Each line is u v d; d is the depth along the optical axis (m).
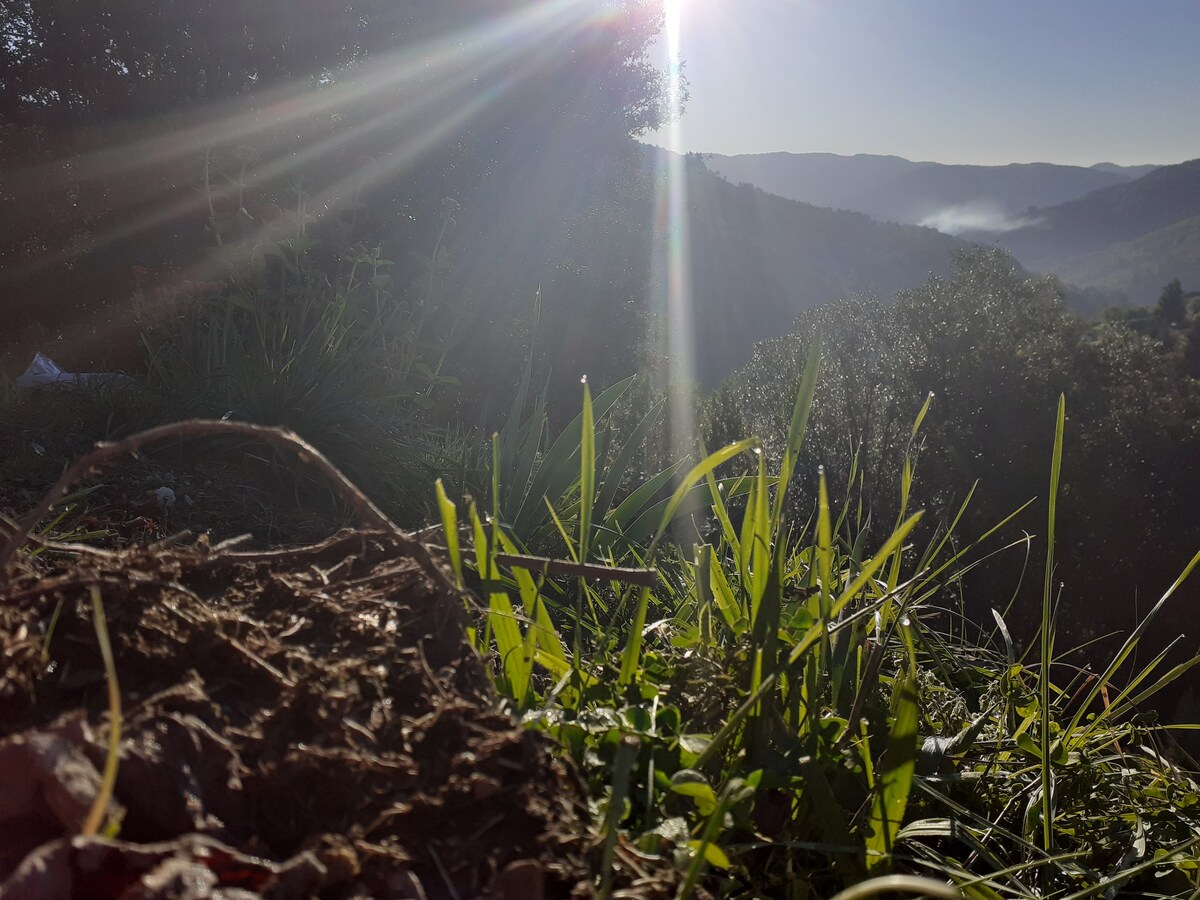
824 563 1.39
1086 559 17.73
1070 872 1.56
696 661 1.51
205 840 0.79
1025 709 1.98
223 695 1.07
